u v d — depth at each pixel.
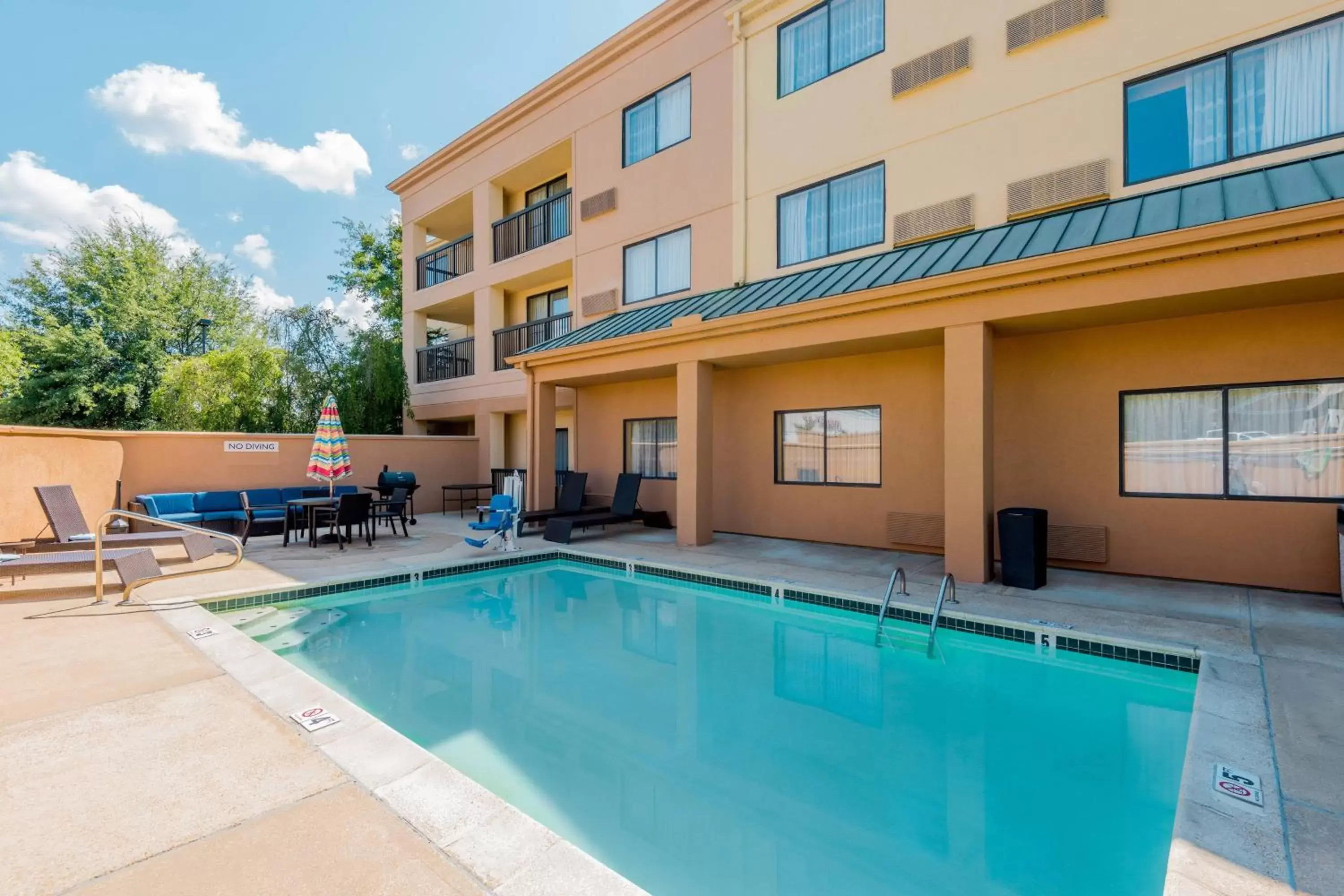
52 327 25.22
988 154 9.42
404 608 8.03
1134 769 4.04
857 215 10.91
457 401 19.02
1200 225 6.29
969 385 7.80
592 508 13.30
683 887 3.00
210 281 30.12
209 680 4.58
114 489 12.41
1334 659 5.01
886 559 9.58
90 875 2.48
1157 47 8.16
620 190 14.55
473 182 18.55
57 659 5.02
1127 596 7.10
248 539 12.19
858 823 3.53
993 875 3.08
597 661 6.17
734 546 10.93
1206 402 7.68
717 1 12.81
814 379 11.23
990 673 5.64
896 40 10.41
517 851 2.64
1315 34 7.30
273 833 2.76
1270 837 2.75
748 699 5.25
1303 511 7.07
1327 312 6.87
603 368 12.23
